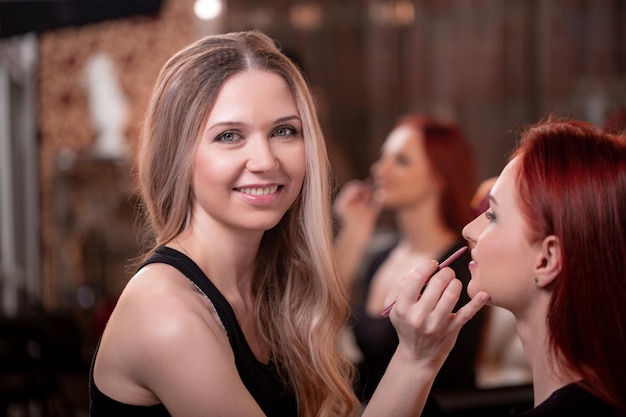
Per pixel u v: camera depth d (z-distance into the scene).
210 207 1.54
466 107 6.03
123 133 5.20
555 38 5.87
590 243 1.27
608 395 1.26
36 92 5.14
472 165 3.08
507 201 1.36
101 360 1.49
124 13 3.05
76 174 5.11
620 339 1.26
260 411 1.44
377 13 6.17
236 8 5.90
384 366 2.94
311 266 1.75
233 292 1.64
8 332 3.85
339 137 6.16
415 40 6.14
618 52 5.87
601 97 5.84
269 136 1.55
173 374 1.40
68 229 5.05
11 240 4.98
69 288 4.99
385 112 6.18
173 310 1.42
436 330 1.42
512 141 1.58
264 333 1.75
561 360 1.29
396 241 3.24
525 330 1.38
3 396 3.65
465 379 2.74
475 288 1.41
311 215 1.71
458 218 3.03
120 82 5.21
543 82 5.91
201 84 1.52
